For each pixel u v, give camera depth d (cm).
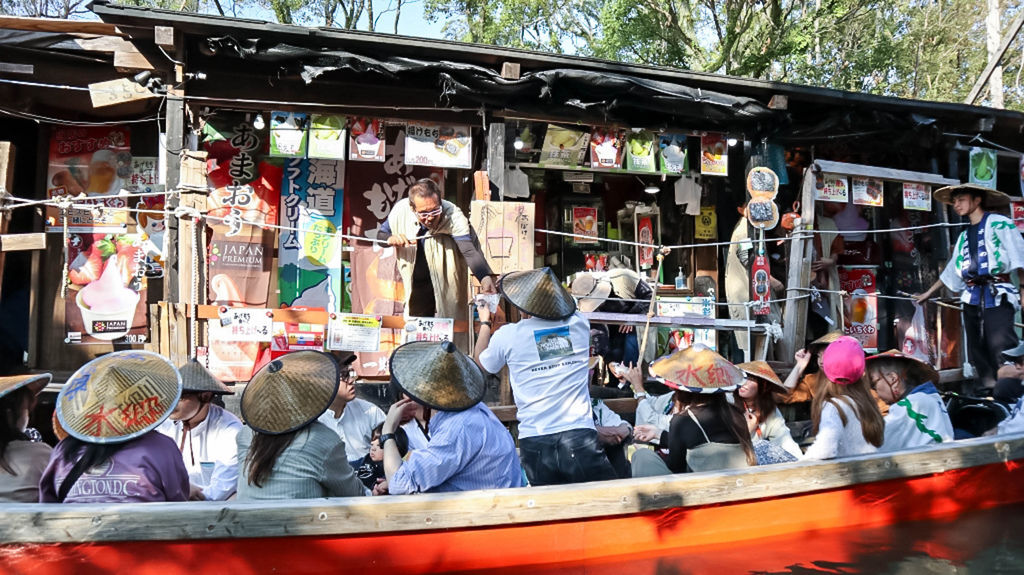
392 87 666
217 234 673
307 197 717
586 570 366
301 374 360
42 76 632
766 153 770
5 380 370
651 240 880
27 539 304
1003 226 671
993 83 1789
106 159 722
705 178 872
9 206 577
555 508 365
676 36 1616
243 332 589
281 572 329
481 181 643
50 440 642
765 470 409
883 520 446
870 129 802
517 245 633
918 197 824
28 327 709
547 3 1814
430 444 371
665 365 458
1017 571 374
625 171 754
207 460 442
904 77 2241
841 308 872
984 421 630
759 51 1571
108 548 312
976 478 476
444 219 606
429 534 347
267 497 343
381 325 616
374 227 736
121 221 715
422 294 683
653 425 550
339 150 649
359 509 334
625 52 1705
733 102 706
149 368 356
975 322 729
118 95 607
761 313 732
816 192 759
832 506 432
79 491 330
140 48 599
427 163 668
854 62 1833
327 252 715
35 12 1480
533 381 433
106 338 705
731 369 449
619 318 659
